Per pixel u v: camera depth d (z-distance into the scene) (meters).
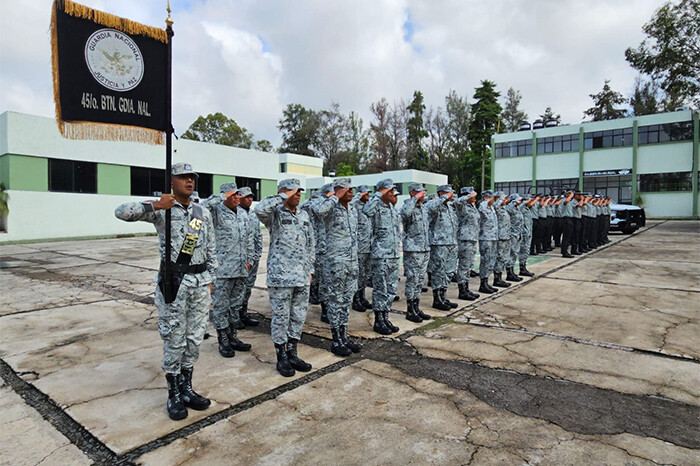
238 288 4.57
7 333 5.05
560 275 8.62
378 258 4.98
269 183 24.92
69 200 17.42
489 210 7.08
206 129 43.53
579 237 11.82
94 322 5.52
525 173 31.58
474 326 5.25
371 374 3.80
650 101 42.31
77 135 2.88
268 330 5.24
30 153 16.34
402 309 6.14
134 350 4.47
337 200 4.35
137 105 3.13
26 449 2.66
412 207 5.31
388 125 45.69
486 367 3.94
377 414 3.07
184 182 3.16
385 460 2.52
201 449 2.65
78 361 4.15
